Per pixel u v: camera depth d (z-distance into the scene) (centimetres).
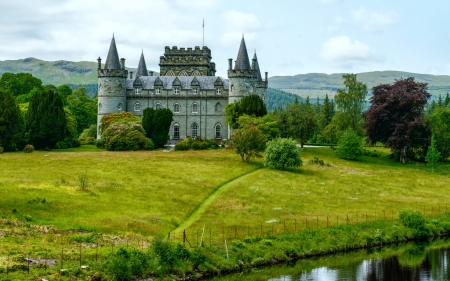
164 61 16525
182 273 5253
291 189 8869
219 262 5591
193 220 6875
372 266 5919
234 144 11125
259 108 13450
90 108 18888
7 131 11869
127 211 6906
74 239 5641
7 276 4469
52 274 4647
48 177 8550
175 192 8119
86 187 7950
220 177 9394
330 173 10475
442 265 5969
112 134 12825
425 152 12675
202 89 15312
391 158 12900
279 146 10538
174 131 15362
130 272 4966
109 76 15062
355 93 14725
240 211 7350
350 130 12588
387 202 8388
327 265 5928
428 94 12619
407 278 5562
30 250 5125
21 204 6638
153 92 15362
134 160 10706
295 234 6506
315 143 16838
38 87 19350
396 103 12625
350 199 8456
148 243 5762
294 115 13400
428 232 7181
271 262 5859
